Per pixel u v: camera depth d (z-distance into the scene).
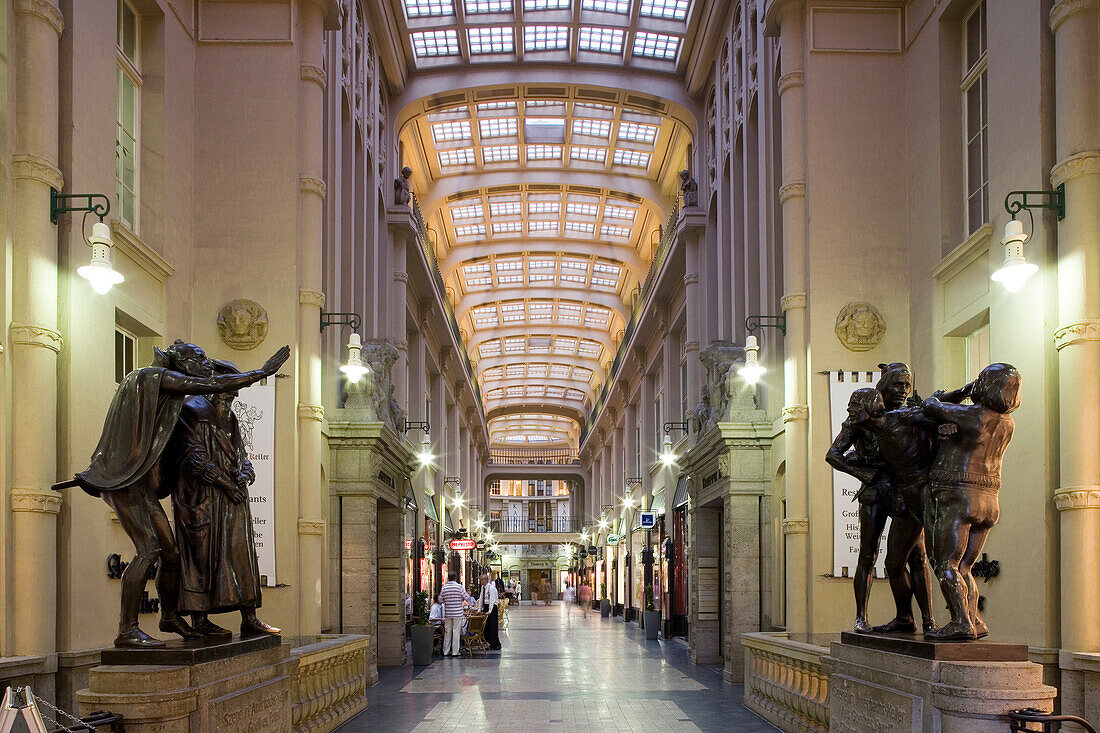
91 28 9.00
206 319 12.42
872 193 12.62
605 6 21.00
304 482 12.62
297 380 12.61
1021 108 9.09
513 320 42.75
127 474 5.35
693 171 23.19
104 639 8.81
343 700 10.41
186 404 5.88
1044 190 8.56
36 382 7.81
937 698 5.13
